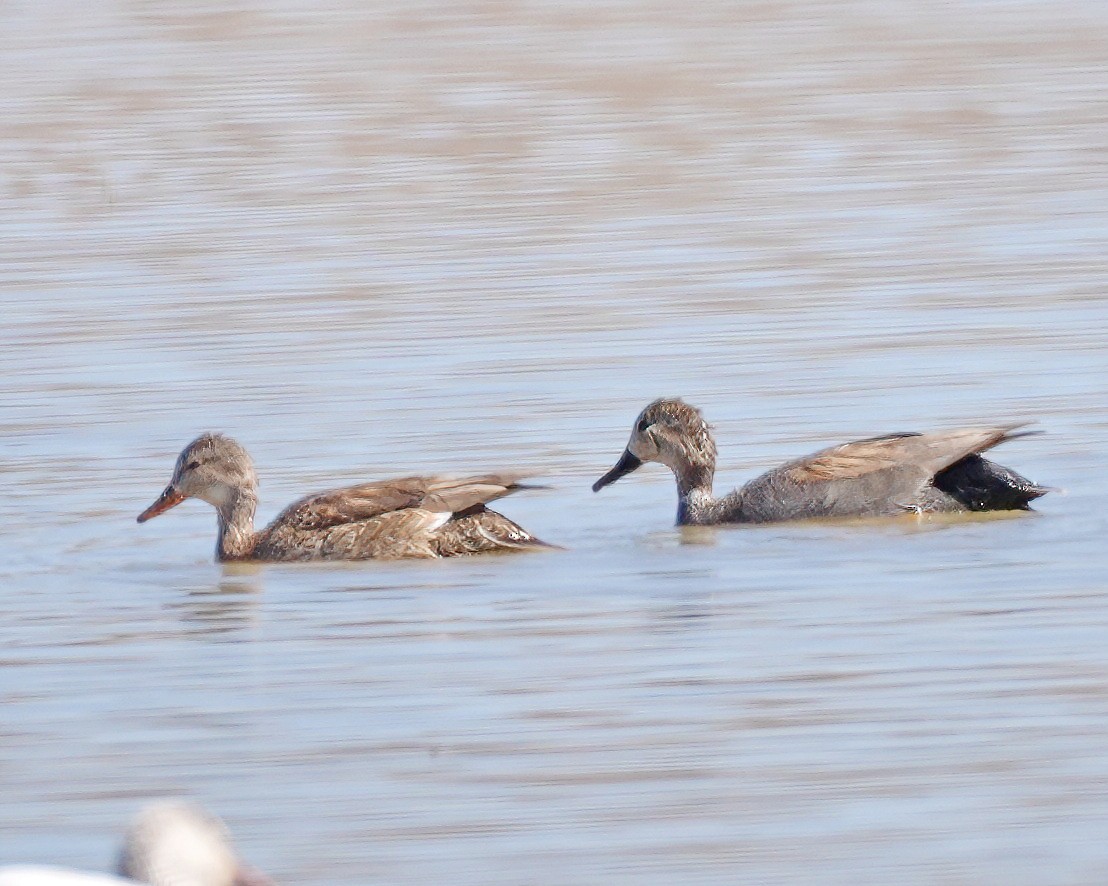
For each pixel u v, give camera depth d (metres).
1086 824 10.16
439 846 10.11
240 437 19.02
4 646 13.62
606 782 10.86
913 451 16.67
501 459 18.30
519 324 23.05
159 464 18.28
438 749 11.39
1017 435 16.70
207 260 26.98
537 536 16.56
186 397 20.34
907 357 21.16
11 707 12.33
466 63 44.31
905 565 14.99
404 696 12.33
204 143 36.16
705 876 9.72
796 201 30.05
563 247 27.27
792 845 10.03
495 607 14.27
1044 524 16.05
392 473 17.89
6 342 22.86
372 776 11.02
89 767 11.26
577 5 52.03
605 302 24.00
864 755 11.13
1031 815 10.29
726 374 20.83
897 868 9.77
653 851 10.00
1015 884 9.56
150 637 13.76
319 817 10.50
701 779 10.86
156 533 16.64
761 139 35.44
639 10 51.09
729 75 42.25
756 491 16.89
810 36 46.97
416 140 36.09
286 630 13.85
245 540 16.03
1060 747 11.14
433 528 15.83
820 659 12.80
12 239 28.88
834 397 19.94
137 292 25.19
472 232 28.44
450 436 18.91
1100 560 14.87
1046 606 13.74
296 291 25.03
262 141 36.31
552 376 20.86
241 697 12.39
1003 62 42.62
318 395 20.31
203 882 7.54
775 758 11.13
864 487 16.59
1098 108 36.91
